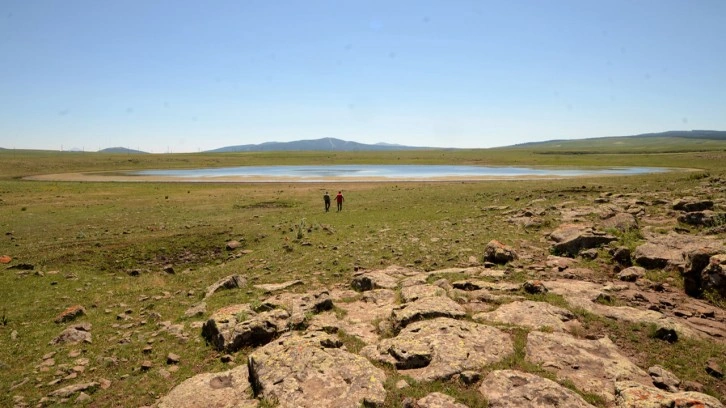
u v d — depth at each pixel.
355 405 7.62
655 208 25.28
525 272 15.88
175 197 52.72
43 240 29.58
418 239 24.12
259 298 15.66
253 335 11.62
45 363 11.65
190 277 21.66
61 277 22.11
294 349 9.72
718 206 22.23
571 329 10.56
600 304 12.34
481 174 89.19
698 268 13.04
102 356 11.90
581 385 7.99
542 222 23.97
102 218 38.00
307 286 17.17
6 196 52.84
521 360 8.99
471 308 12.34
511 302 12.66
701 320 11.08
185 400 8.78
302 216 37.78
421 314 11.48
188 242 28.64
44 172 109.44
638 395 7.20
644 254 15.67
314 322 12.24
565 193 38.66
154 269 24.44
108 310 16.36
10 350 12.88
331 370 8.81
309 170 114.62
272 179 81.81
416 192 51.31
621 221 20.89
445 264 18.45
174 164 144.62
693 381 8.28
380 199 47.00
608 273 15.42
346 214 37.78
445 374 8.43
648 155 167.00
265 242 28.12
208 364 10.86
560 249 18.61
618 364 8.72
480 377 8.32
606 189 38.84
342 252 22.59
